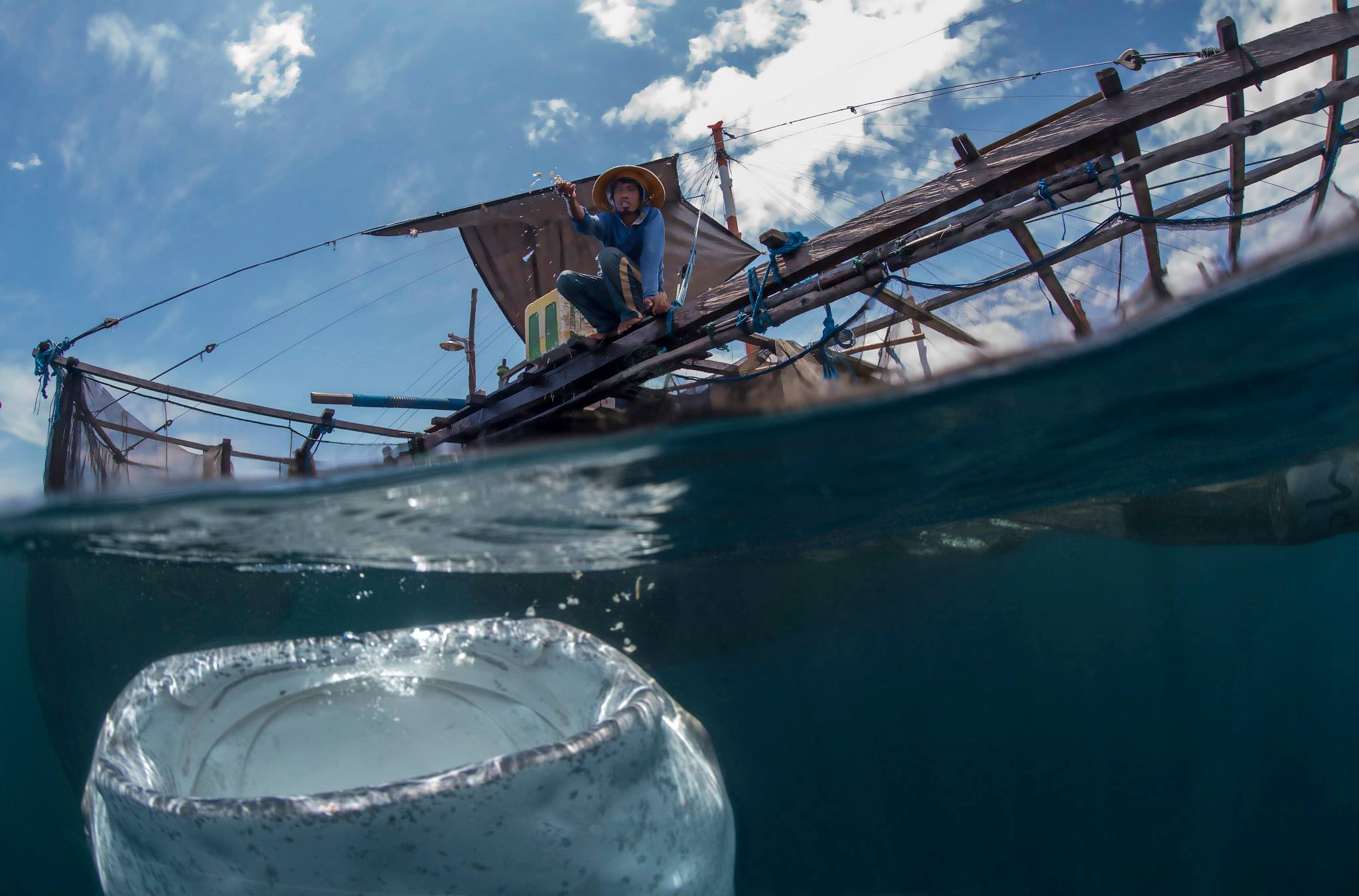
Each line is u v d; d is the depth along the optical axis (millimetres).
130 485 3334
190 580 4777
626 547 4887
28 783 4863
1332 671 7176
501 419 7004
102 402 6863
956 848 3770
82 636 4738
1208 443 4594
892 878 3453
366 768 2410
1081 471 4812
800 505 4547
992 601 7176
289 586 5008
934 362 3355
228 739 2316
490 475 3469
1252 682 6781
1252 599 9422
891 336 5004
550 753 1768
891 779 4316
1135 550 7371
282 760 2375
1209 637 8828
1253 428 4359
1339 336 3150
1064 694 5965
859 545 5820
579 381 6406
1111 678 6371
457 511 3914
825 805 3949
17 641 5004
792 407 3250
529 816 1724
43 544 4293
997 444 4027
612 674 2457
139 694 2186
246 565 4812
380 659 2592
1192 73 4375
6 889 4090
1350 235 2389
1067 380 3285
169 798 1692
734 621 5395
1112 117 4488
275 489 3363
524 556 4797
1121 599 8008
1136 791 4648
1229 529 6703
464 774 1700
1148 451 4582
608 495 3959
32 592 4801
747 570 5445
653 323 5934
